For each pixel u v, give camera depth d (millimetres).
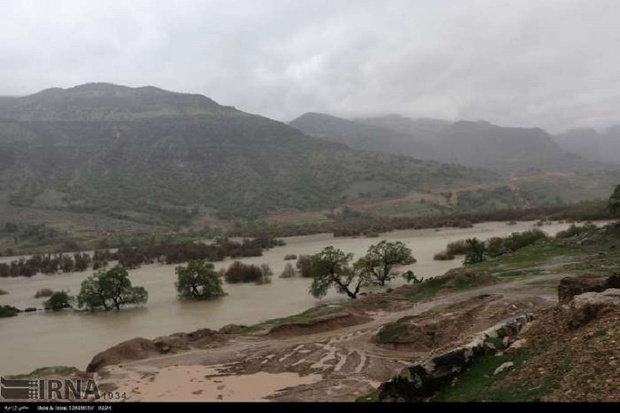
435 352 18422
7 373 38344
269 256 121188
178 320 54969
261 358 28594
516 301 30688
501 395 13750
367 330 32875
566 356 14070
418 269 75312
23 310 70938
